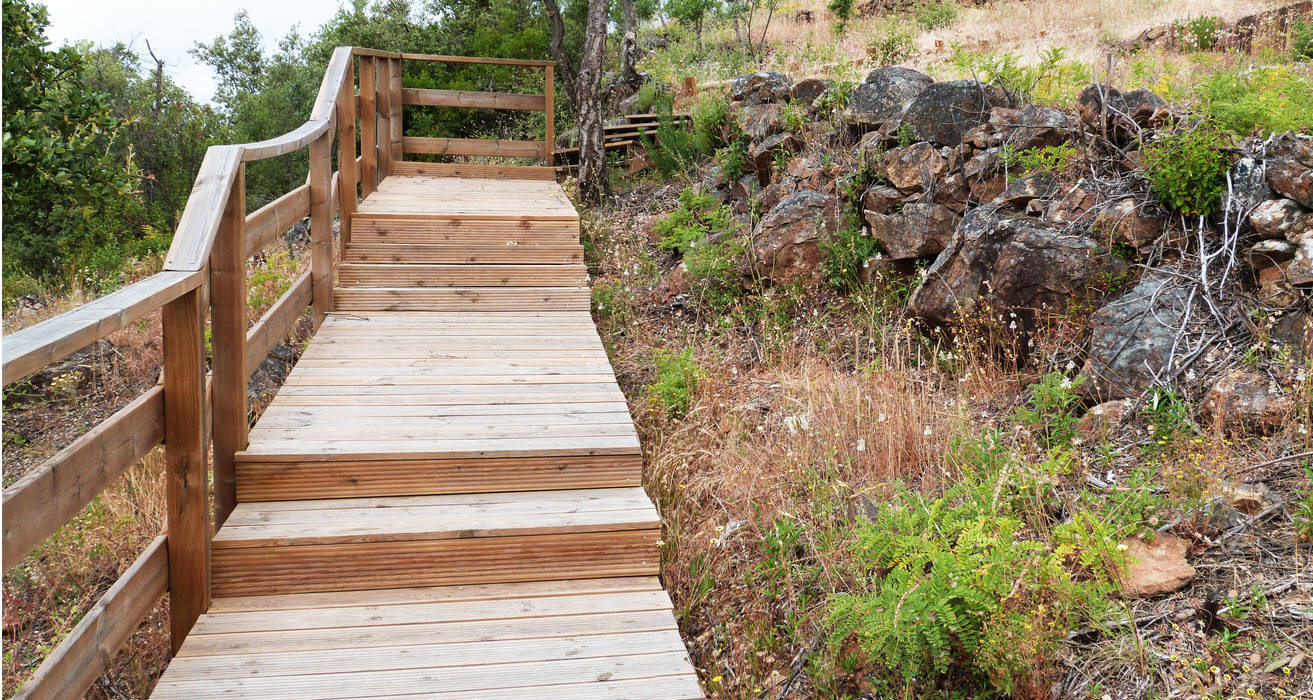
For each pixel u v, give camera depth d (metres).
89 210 14.12
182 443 2.45
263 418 3.30
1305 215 3.72
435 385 3.79
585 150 8.73
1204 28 10.34
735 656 2.96
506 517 2.85
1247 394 3.38
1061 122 4.97
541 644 2.45
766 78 7.63
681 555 3.45
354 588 2.71
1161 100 4.86
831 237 5.75
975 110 5.49
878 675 2.66
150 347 6.56
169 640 3.12
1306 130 4.22
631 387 5.21
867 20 19.03
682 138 8.81
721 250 6.26
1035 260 4.35
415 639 2.45
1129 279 4.25
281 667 2.29
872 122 6.22
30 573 3.74
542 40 19.09
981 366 4.45
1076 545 2.62
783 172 6.71
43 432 5.74
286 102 23.12
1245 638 2.43
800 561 3.28
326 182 4.66
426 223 5.39
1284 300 3.68
